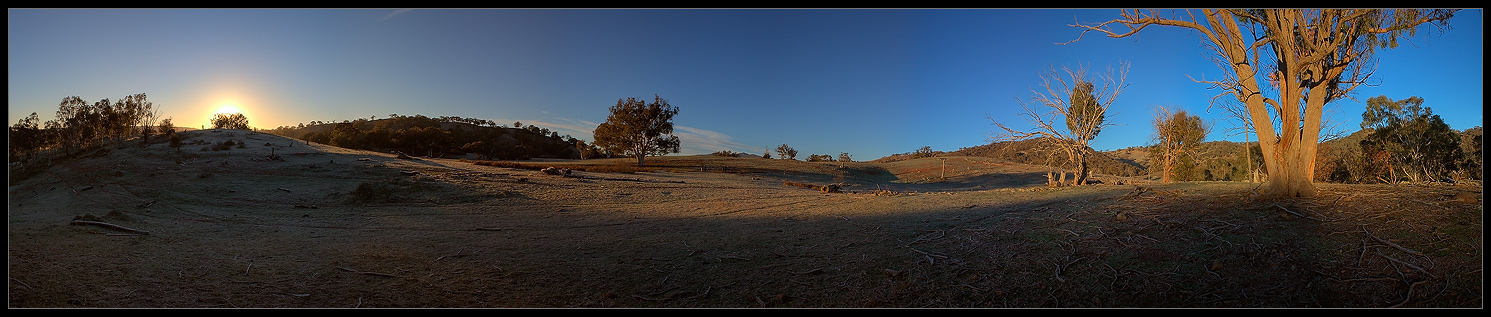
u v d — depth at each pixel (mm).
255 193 24453
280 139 63625
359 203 22297
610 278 8648
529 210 20250
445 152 102750
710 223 15062
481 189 26281
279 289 7449
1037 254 8344
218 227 13562
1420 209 7777
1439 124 26469
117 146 55469
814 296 7457
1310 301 5594
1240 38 10219
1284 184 9734
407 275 8680
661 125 72000
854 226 12727
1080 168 26703
